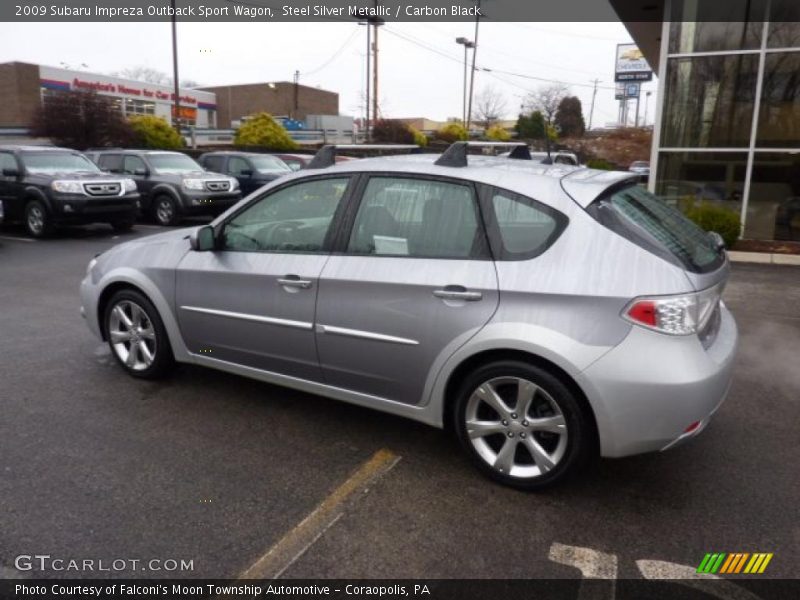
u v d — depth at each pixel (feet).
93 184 41.09
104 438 12.42
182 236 14.76
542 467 10.21
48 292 25.25
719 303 11.49
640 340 9.27
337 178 12.12
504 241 10.29
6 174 41.55
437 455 11.88
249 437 12.55
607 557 8.93
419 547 9.14
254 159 55.21
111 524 9.60
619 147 124.77
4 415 13.41
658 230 10.28
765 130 36.27
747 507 10.16
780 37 35.06
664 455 11.87
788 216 36.45
